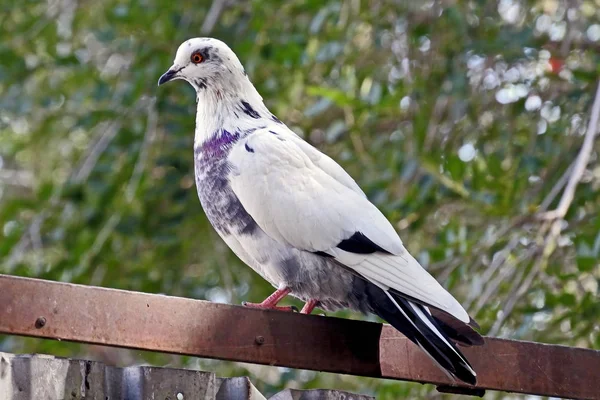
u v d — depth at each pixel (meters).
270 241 7.50
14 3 13.63
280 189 7.48
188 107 12.80
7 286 5.09
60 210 13.41
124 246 13.48
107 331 5.34
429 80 12.29
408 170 11.34
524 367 6.60
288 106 12.65
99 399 5.40
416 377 6.41
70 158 14.69
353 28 12.45
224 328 5.75
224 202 7.75
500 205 10.65
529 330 10.55
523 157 11.32
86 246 12.84
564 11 12.63
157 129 13.38
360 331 6.26
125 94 12.86
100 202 12.91
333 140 13.24
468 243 10.46
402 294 6.70
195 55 8.27
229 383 5.96
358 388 11.84
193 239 13.46
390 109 11.74
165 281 13.45
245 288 13.37
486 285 10.95
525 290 9.68
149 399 5.49
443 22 12.42
